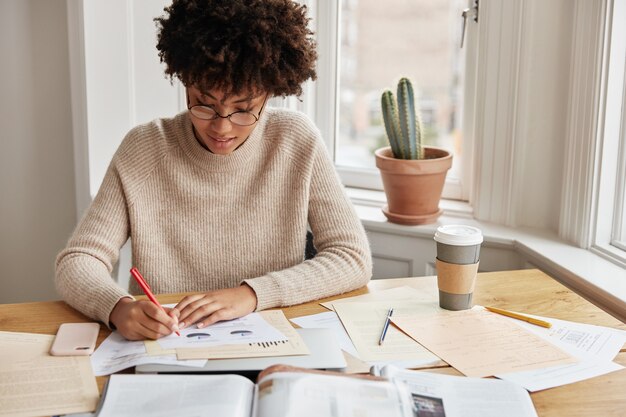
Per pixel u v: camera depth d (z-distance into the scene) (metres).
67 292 1.35
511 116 2.00
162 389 0.98
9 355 1.13
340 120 2.46
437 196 2.08
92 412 0.96
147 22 2.12
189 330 1.22
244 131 1.41
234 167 1.56
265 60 1.31
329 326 1.28
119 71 2.12
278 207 1.62
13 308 1.36
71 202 2.41
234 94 1.32
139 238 1.56
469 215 2.17
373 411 0.91
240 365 1.07
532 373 1.09
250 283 1.36
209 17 1.31
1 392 1.01
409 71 2.34
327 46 2.37
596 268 1.70
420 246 2.10
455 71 2.28
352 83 2.42
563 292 1.46
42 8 2.26
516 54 1.95
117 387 0.98
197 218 1.58
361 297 1.43
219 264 1.60
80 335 1.21
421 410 0.94
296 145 1.63
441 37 2.27
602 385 1.06
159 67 2.16
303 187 1.61
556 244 1.90
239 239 1.60
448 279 1.33
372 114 2.43
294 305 1.39
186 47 1.32
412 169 2.00
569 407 1.00
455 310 1.35
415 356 1.15
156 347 1.14
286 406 0.89
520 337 1.22
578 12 1.80
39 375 1.06
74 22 2.10
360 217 2.18
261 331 1.22
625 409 1.00
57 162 2.38
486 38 2.01
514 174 2.03
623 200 1.80
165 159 1.56
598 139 1.78
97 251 1.47
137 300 1.32
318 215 1.62
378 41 2.37
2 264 2.48
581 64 1.80
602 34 1.73
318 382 0.95
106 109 2.13
